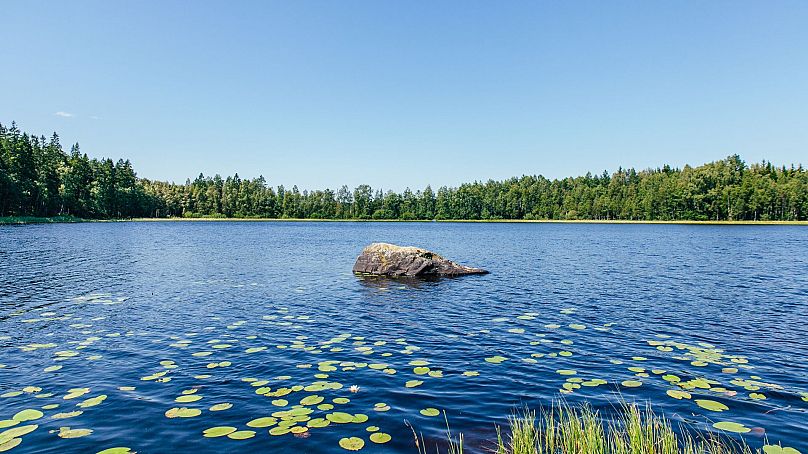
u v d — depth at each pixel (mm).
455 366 9781
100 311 15164
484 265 30562
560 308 16250
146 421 6949
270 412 7324
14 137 95875
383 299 17828
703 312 15609
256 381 8742
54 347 10922
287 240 58094
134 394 8039
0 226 71250
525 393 8281
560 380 8953
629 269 28344
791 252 40406
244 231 83188
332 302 17141
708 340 12078
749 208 124500
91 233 61719
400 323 13836
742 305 16875
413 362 10016
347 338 12023
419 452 6082
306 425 6852
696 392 8320
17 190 84375
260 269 27484
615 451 5602
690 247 46875
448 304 16891
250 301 17203
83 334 12188
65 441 6297
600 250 43594
